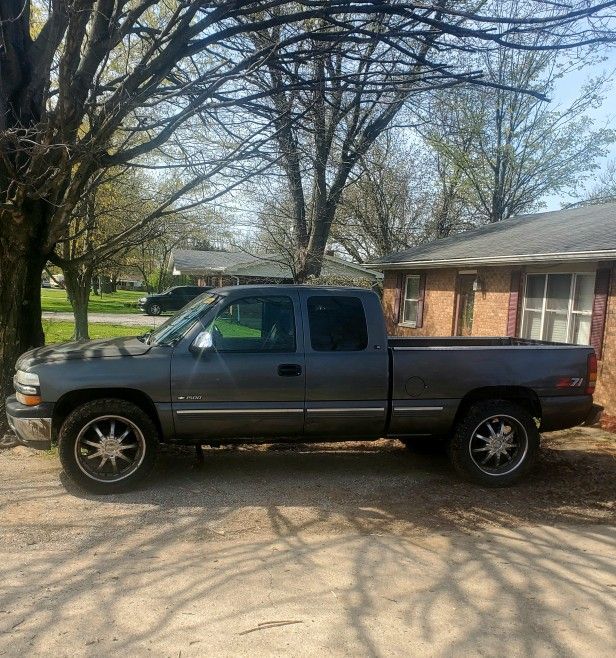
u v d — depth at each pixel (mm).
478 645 2955
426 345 7340
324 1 6000
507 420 5586
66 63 5562
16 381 5215
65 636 2947
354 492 5332
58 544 4090
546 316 11125
